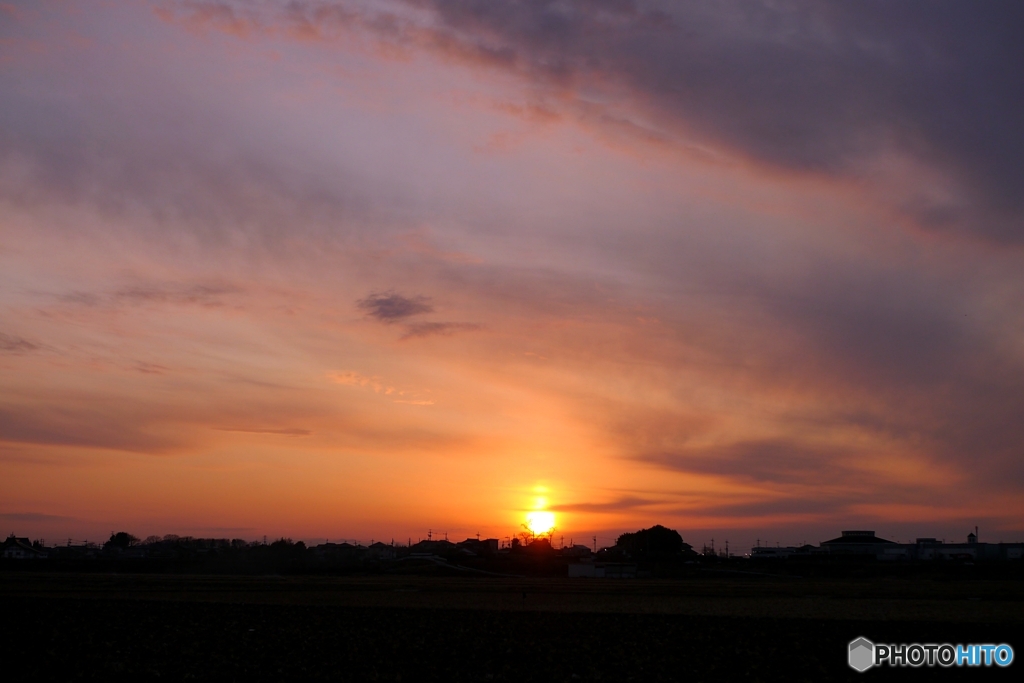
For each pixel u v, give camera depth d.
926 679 42.88
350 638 57.56
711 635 59.81
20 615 71.69
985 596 106.25
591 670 44.78
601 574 190.38
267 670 44.12
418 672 43.81
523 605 87.38
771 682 41.66
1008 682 42.31
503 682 41.16
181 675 42.53
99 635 58.59
